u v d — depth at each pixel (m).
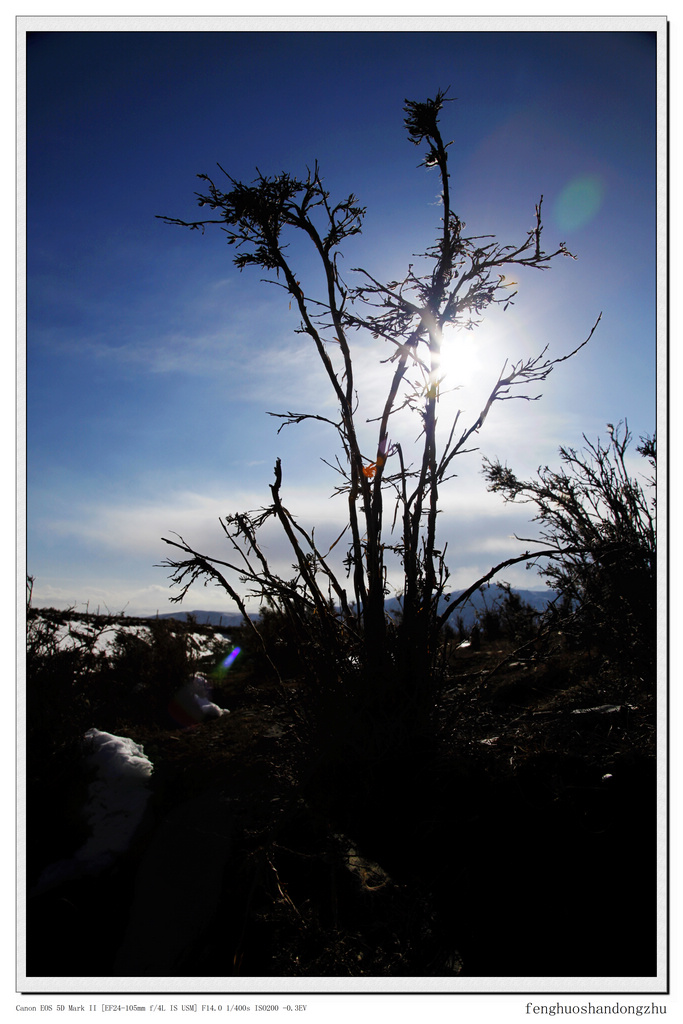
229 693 6.65
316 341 3.45
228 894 2.74
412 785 2.92
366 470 3.38
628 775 2.73
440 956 2.11
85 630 7.08
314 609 3.44
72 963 2.67
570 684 4.34
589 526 3.99
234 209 3.55
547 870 2.42
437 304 3.47
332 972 2.04
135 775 4.07
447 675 3.83
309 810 2.98
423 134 3.49
